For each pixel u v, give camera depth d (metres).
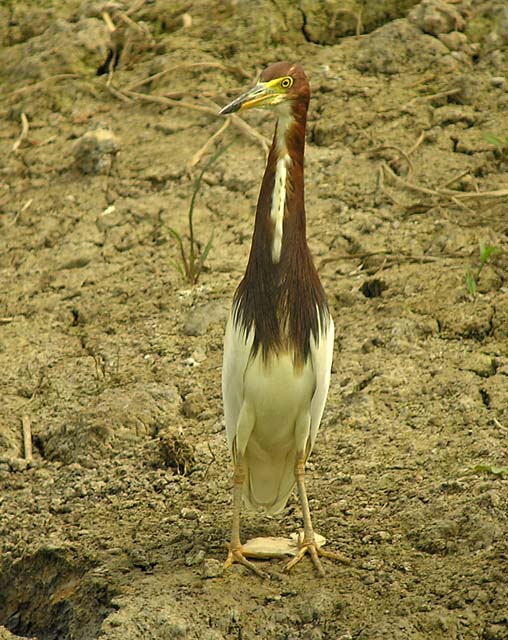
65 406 11.25
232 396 8.62
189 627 7.88
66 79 16.78
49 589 9.02
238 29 17.09
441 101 15.36
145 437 10.67
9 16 18.66
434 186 13.84
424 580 8.22
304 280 8.41
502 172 14.05
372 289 12.44
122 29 17.48
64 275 13.34
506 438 9.92
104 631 7.87
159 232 13.81
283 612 8.00
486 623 7.71
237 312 8.56
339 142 14.89
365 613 7.92
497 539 8.44
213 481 9.95
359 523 9.09
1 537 9.61
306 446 8.73
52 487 10.16
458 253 12.66
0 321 12.67
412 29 16.45
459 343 11.41
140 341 12.07
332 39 17.00
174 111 15.95
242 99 8.25
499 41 16.27
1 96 16.92
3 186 15.11
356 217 13.54
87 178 15.00
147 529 9.37
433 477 9.53
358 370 11.22
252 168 14.54
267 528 9.23
